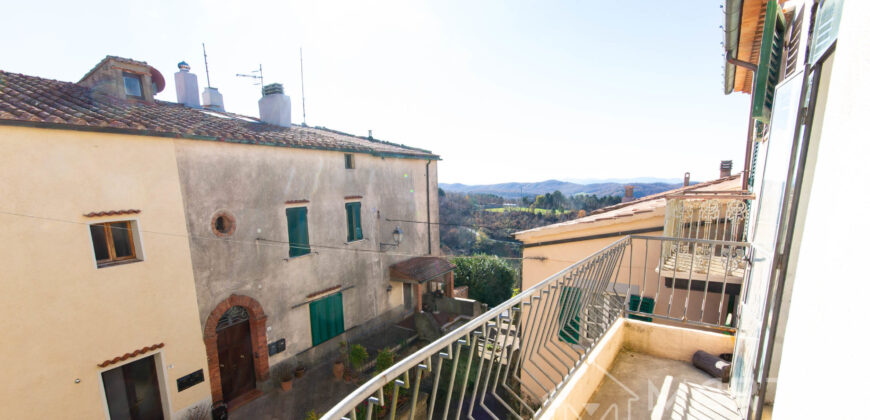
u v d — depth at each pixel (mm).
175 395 7863
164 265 7691
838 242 983
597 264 3289
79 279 6602
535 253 7859
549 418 2170
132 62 9562
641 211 6473
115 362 6969
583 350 2945
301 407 9086
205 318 8414
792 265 1744
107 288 6926
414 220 15734
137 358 7320
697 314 6066
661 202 7801
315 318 11125
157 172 7594
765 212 2250
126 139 7152
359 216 12977
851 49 1022
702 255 6102
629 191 18219
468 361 1741
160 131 7480
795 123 1712
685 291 6098
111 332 6977
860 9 970
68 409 6516
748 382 2234
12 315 5984
